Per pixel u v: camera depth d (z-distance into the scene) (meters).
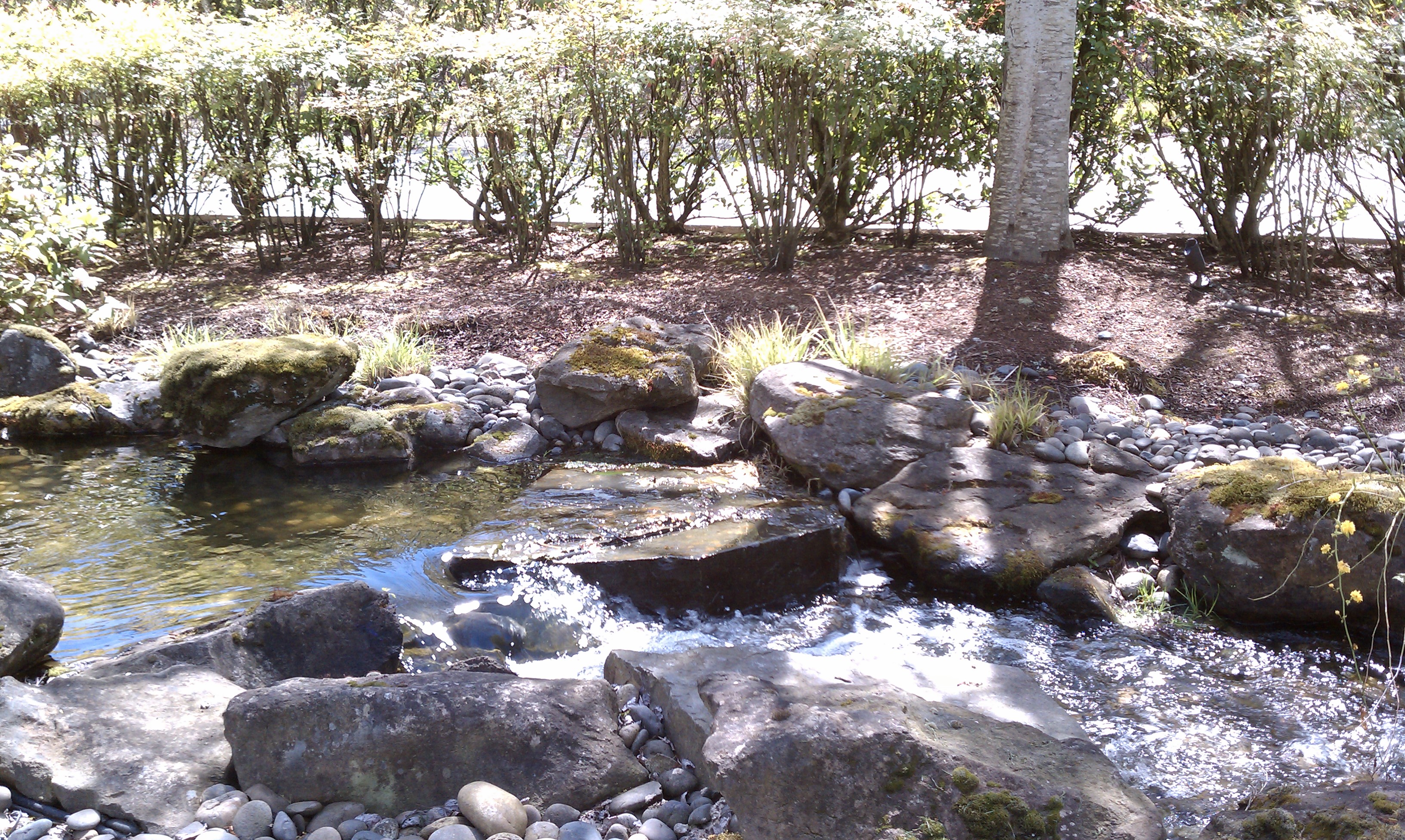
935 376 6.68
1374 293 8.25
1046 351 7.14
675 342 7.07
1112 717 3.91
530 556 4.78
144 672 3.56
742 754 3.01
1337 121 7.77
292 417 6.55
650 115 9.05
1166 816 3.29
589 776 3.20
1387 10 8.37
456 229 10.91
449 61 9.55
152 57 8.90
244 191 9.52
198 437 6.51
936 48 8.50
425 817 3.07
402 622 4.43
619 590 4.70
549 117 9.37
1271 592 4.55
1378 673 4.23
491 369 7.39
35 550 5.04
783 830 2.90
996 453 5.71
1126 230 10.71
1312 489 4.63
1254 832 2.88
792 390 6.21
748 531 5.01
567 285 8.70
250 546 5.14
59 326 8.07
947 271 8.55
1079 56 9.36
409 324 7.98
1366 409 6.43
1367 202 8.11
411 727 3.16
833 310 7.94
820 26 8.06
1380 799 2.92
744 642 4.54
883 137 9.33
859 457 5.71
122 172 10.20
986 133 9.73
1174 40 8.87
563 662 4.34
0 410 6.62
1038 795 2.95
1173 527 4.93
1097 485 5.44
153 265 9.59
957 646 4.49
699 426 6.47
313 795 3.11
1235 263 8.95
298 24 9.80
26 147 8.41
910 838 2.84
